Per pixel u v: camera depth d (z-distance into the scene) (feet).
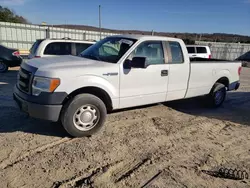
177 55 16.96
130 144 12.83
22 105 12.37
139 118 17.03
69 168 10.16
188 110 20.18
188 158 11.74
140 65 13.60
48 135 13.21
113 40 15.89
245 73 56.08
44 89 11.70
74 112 12.50
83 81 12.52
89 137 13.30
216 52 106.11
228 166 11.23
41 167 10.10
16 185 8.84
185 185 9.52
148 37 15.49
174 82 16.85
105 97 14.06
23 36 61.21
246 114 20.24
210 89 20.31
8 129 13.70
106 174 9.91
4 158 10.59
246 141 14.38
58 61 13.60
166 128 15.52
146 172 10.26
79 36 70.03
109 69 13.46
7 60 36.73
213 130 15.85
